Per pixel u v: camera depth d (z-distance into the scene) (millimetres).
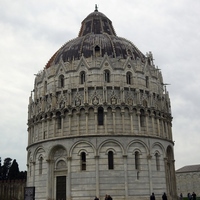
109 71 69750
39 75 78062
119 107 66438
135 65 72000
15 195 81812
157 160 68062
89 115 65812
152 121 69000
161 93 75562
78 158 63625
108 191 61000
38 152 69938
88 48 75562
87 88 67312
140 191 62469
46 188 65188
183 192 165875
